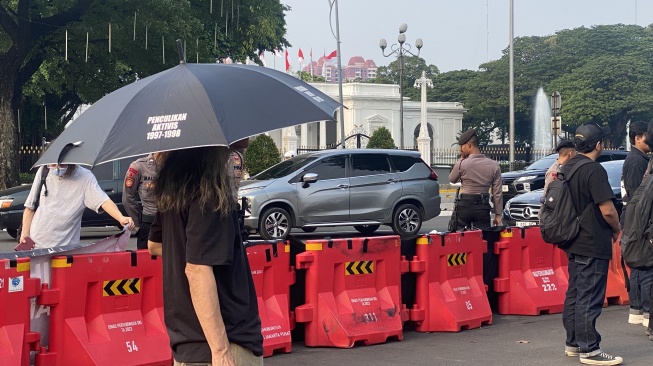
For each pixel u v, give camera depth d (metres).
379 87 81.38
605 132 7.34
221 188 3.54
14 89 31.88
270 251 7.66
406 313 8.58
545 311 9.81
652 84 79.62
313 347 7.97
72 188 6.87
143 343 6.79
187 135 3.47
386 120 81.75
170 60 31.61
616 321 9.46
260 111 3.68
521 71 86.00
